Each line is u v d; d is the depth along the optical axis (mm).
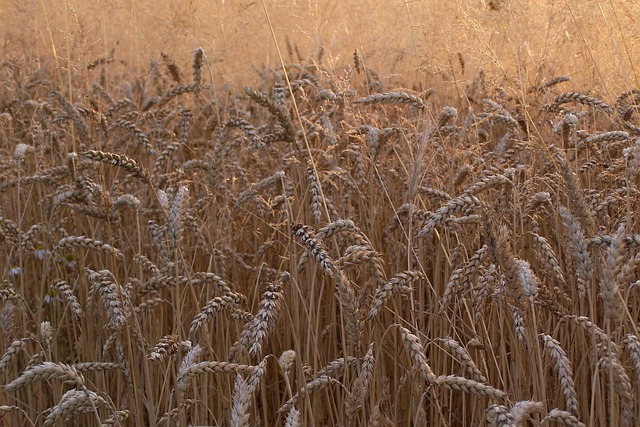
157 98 4988
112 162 2619
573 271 3166
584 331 3008
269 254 4328
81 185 3283
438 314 3117
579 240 2262
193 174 4363
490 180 2693
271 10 6816
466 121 3805
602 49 4699
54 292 4008
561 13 4770
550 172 3723
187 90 4781
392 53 6395
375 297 2445
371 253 2551
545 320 3348
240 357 2648
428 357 3338
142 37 7133
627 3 4723
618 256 1979
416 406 2768
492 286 2795
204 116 5750
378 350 2873
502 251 2225
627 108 4070
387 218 4086
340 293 2297
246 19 6766
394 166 4281
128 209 4391
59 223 4039
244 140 4215
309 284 3600
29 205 4980
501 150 4129
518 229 3398
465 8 4879
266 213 4133
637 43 4652
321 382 2658
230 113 5242
